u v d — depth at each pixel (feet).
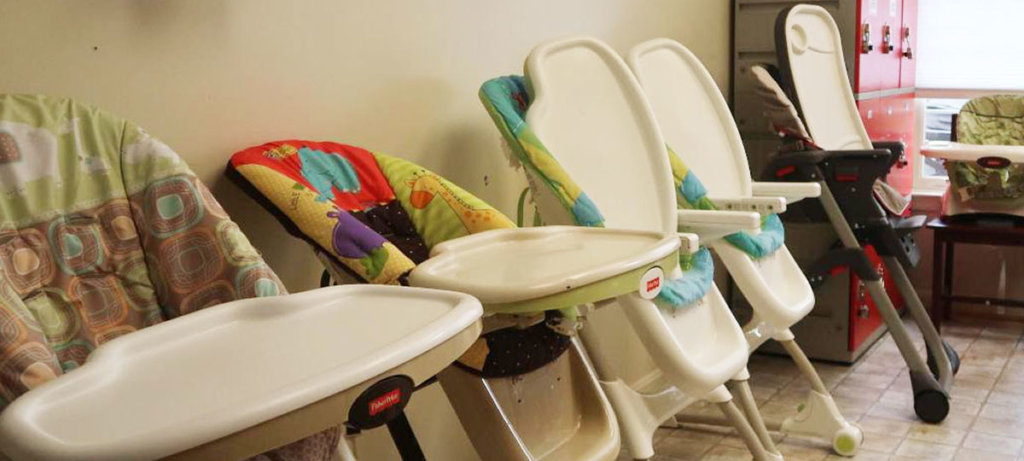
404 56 7.78
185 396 3.41
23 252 4.48
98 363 3.66
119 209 4.82
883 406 10.75
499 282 4.93
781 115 10.34
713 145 9.26
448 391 5.69
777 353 12.64
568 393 6.21
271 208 5.76
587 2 9.97
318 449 3.98
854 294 11.98
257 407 3.14
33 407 3.27
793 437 10.01
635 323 6.54
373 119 7.54
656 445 9.87
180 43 6.07
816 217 11.07
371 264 5.48
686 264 7.56
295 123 6.88
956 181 12.69
